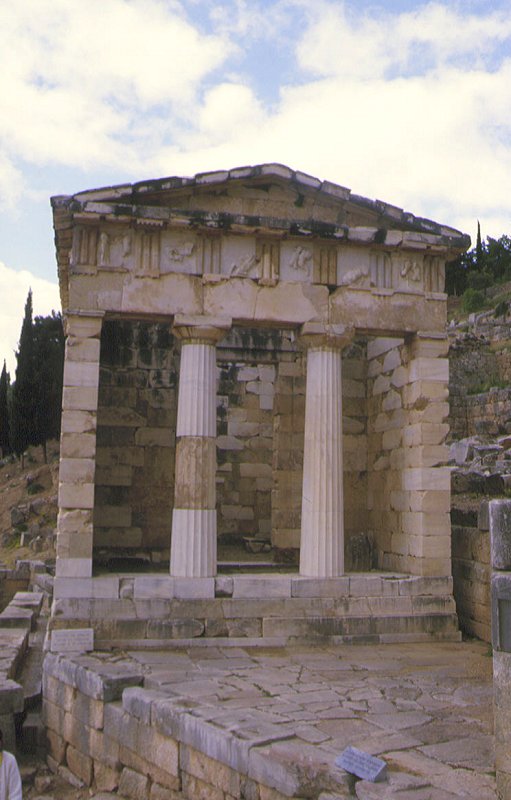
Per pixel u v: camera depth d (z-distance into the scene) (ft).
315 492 59.00
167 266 58.29
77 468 55.16
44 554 111.24
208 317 58.13
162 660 49.60
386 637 57.26
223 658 50.67
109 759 41.32
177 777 35.99
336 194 61.05
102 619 53.47
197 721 34.88
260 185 61.72
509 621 26.25
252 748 31.37
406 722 35.73
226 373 88.02
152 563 71.36
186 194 60.03
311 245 60.90
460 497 79.51
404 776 28.35
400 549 63.93
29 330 160.35
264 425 87.97
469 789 27.07
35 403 158.30
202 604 54.90
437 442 61.46
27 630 64.64
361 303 61.16
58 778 44.42
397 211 62.03
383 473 68.59
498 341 152.87
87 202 56.34
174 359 76.43
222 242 59.36
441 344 62.44
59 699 46.85
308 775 28.81
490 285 237.45
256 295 59.31
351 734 33.68
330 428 59.82
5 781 26.58
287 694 40.91
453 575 64.03
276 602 56.18
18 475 155.33
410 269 62.64
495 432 112.78
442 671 47.39
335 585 57.47
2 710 45.57
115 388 74.95
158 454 74.79
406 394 64.23
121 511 73.36
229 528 85.97
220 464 86.63
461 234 62.95
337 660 50.60
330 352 60.64
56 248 63.46
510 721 25.90
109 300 57.21
